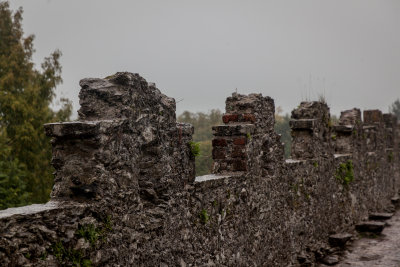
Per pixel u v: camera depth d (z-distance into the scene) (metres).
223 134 6.93
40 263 3.37
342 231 11.54
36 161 20.47
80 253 3.68
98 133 3.88
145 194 4.74
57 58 24.25
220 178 6.11
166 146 4.92
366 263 9.34
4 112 20.52
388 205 16.66
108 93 4.25
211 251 5.84
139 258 4.43
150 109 4.67
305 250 9.20
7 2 24.28
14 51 22.52
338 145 12.67
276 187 7.98
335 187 11.19
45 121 21.73
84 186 3.88
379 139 15.95
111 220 4.03
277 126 23.14
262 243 7.36
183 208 5.24
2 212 3.32
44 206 3.62
